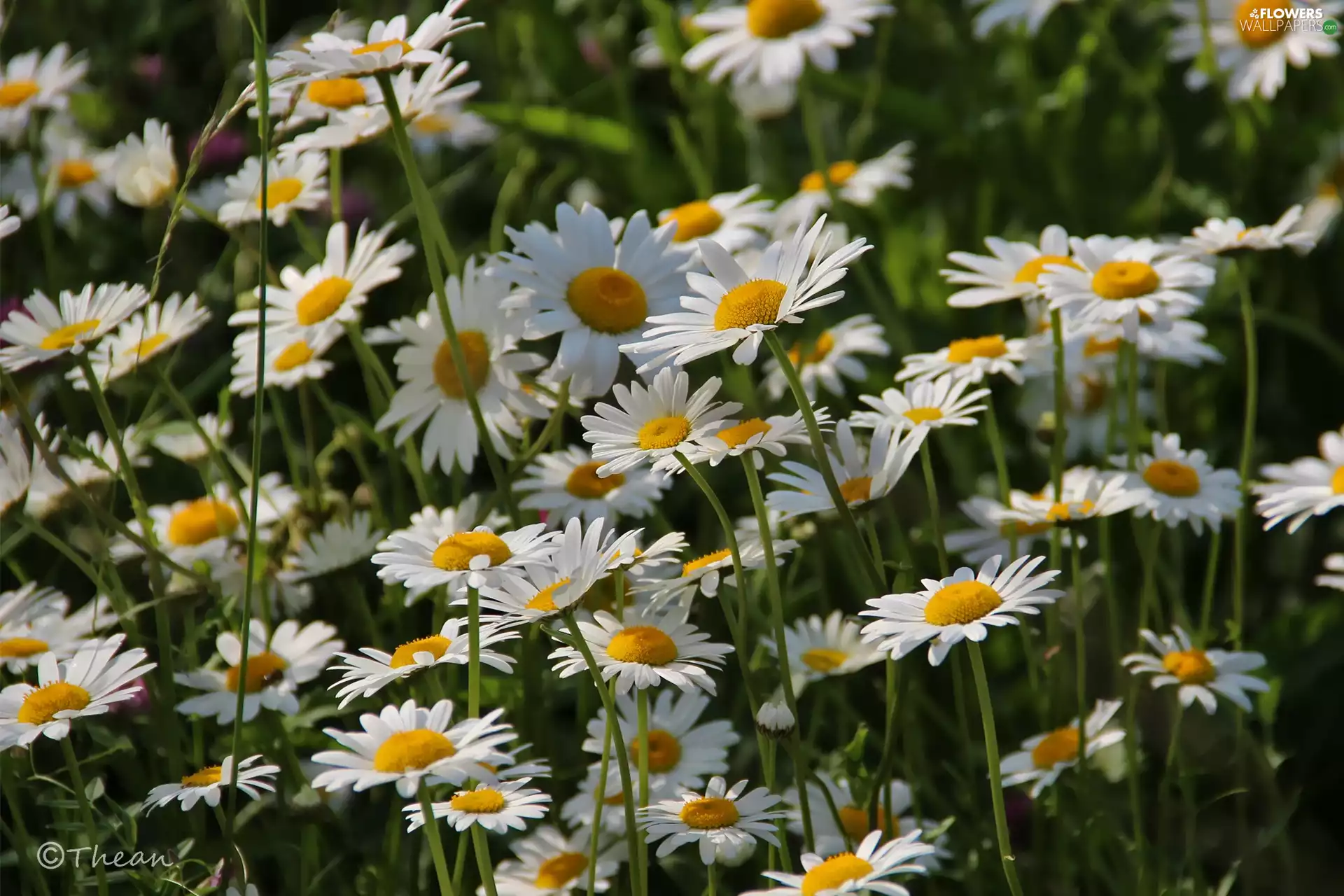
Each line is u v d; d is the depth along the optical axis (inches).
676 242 82.5
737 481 83.4
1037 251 78.7
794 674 77.8
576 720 79.4
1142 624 78.3
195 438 80.7
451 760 72.1
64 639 77.3
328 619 80.5
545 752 77.8
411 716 72.8
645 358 76.9
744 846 74.7
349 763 72.4
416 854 76.4
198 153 76.3
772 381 82.7
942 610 72.9
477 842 73.4
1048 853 78.4
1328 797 79.7
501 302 77.1
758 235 82.7
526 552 73.6
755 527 79.5
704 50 84.0
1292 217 77.9
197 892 74.8
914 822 76.4
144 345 78.8
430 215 77.1
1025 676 80.8
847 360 82.2
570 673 73.8
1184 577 82.7
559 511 78.2
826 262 73.3
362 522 79.4
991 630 81.0
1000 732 80.1
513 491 79.0
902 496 82.9
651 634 74.2
